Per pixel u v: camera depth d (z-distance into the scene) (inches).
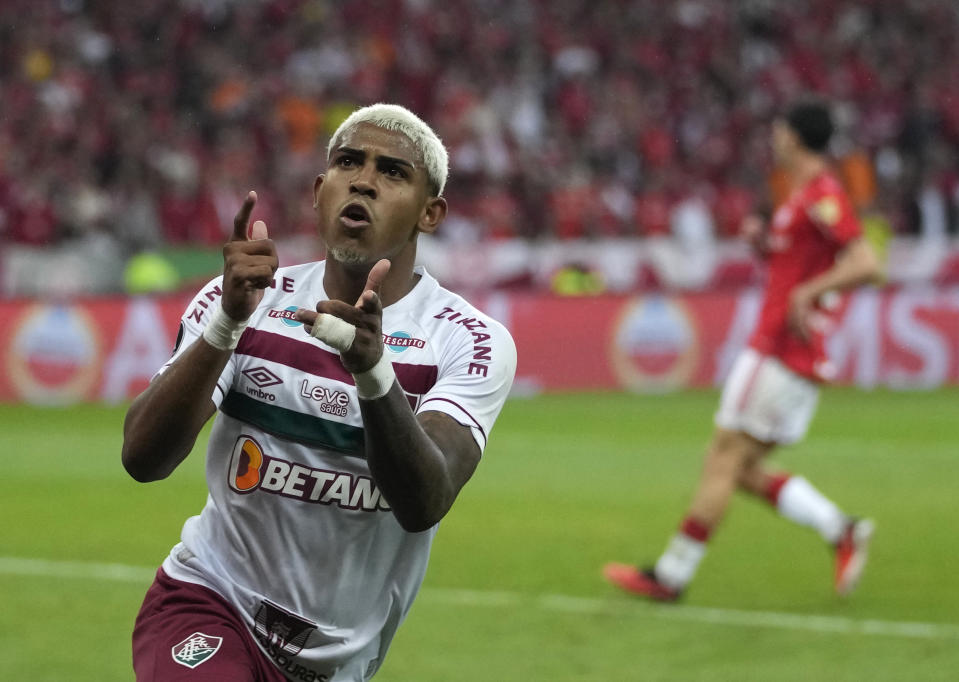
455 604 951.0
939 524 1284.4
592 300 2362.2
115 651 822.5
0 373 2086.6
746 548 1173.7
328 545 454.0
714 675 787.4
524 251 2731.3
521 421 1978.3
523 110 3353.8
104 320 2130.9
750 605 960.9
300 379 447.8
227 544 462.6
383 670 789.9
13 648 826.2
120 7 3284.9
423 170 450.6
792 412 951.6
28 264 2529.5
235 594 458.9
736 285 2869.1
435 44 3486.7
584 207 3019.2
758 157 3489.2
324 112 3211.1
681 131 3494.1
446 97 3265.3
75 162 2792.8
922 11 4042.8
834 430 1936.5
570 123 3393.2
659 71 3631.9
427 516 423.2
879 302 2463.1
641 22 3722.9
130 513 1278.3
